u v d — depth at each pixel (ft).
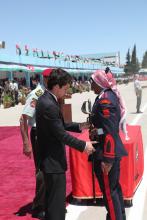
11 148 38.11
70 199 21.38
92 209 19.74
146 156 31.81
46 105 13.35
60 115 13.67
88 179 20.27
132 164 19.79
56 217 13.53
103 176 14.76
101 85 14.90
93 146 14.67
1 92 101.04
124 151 14.53
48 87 13.80
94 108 14.82
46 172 13.52
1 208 20.34
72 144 13.37
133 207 20.03
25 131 18.06
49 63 190.39
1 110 86.89
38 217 18.85
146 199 21.20
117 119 14.47
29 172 28.17
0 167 29.99
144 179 25.03
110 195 14.80
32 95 17.88
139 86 68.69
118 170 14.90
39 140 13.71
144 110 73.77
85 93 159.43
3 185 24.91
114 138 14.30
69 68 223.71
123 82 295.28
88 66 266.77
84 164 20.18
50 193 13.61
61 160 13.60
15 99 101.04
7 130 51.72
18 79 149.18
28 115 17.80
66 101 111.65
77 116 66.33
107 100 14.42
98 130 14.51
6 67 130.11
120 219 14.75
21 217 18.89
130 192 19.88
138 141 22.68
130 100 104.47
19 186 24.57
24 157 33.50
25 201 21.42
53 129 13.30
